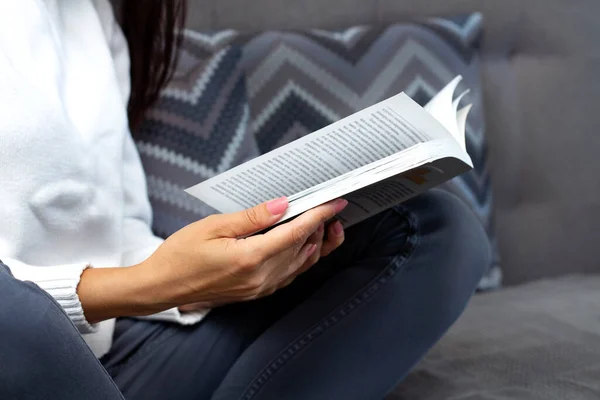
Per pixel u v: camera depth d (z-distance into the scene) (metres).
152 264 0.77
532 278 1.58
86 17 1.01
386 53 1.44
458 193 1.43
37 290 0.66
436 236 0.92
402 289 0.91
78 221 0.91
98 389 0.66
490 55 1.58
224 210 0.82
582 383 0.98
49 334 0.64
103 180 0.95
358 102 1.41
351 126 0.73
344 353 0.90
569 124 1.59
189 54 1.29
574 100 1.59
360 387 0.90
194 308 0.93
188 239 0.75
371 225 0.93
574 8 1.58
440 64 1.46
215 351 0.93
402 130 0.74
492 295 1.45
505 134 1.57
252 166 0.76
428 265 0.91
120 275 0.79
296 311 0.92
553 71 1.59
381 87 1.42
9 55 0.89
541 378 1.01
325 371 0.89
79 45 1.00
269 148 1.38
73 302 0.78
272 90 1.39
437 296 0.91
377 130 0.74
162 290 0.78
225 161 1.22
